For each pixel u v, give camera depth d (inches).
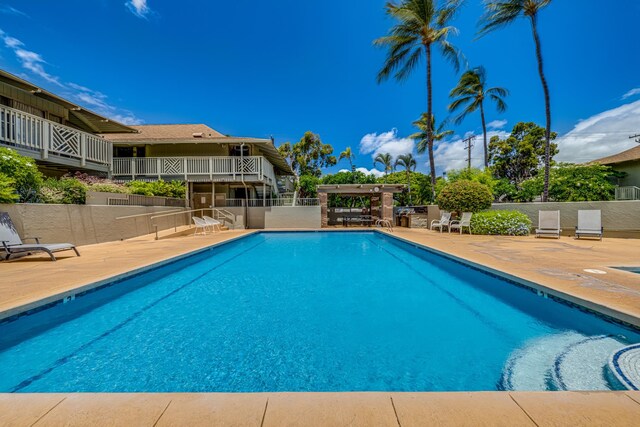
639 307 125.1
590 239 401.7
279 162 939.3
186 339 132.4
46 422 60.4
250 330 141.7
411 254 366.9
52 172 510.9
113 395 69.2
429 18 711.1
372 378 102.2
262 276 251.0
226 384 99.7
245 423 59.8
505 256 262.5
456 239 416.2
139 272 216.4
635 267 212.1
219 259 333.4
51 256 243.3
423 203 1164.5
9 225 252.2
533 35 612.1
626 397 67.9
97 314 163.6
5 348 124.7
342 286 219.3
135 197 458.3
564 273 191.2
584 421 60.3
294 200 696.4
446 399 67.9
